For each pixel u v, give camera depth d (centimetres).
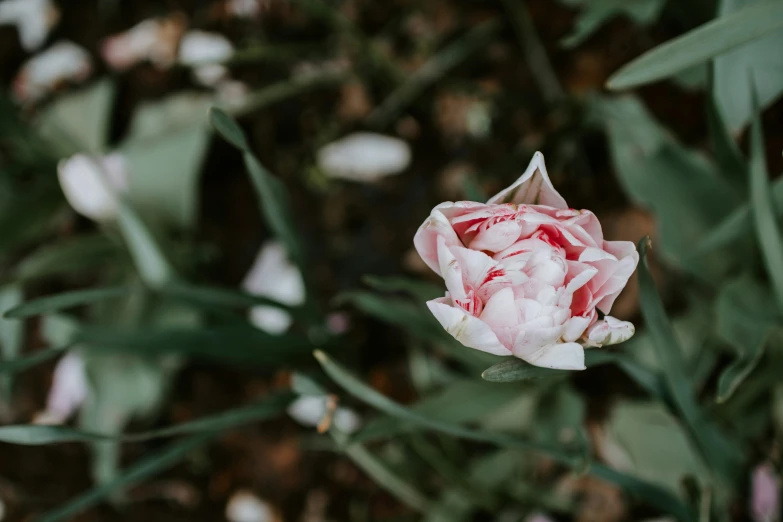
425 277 99
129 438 62
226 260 107
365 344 101
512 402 74
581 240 52
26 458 106
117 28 112
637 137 78
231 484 104
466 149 101
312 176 104
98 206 93
